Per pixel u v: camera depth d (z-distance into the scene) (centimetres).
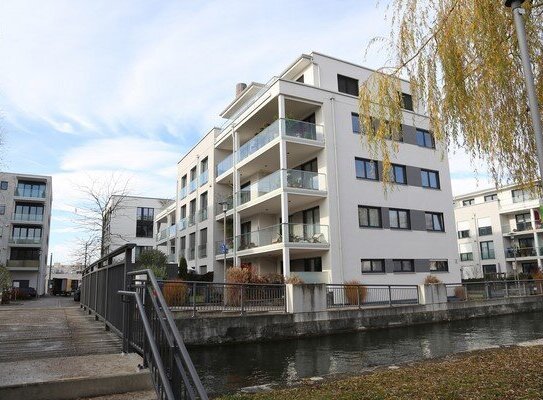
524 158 724
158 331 432
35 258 5441
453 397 569
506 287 2294
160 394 387
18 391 397
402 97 841
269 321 1370
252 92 2934
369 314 1619
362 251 2233
